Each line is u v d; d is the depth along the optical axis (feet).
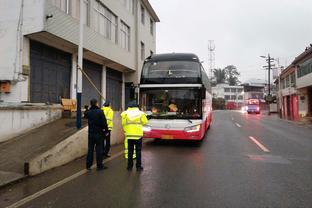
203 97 37.63
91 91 62.75
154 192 18.45
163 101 37.70
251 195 17.95
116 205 16.17
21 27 40.91
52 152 25.03
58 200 17.08
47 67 47.03
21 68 40.52
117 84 79.46
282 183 20.65
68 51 51.90
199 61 38.60
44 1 40.47
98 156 24.80
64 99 47.37
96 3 59.72
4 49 41.09
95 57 61.72
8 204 16.58
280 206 16.10
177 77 37.86
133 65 81.56
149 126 37.45
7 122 33.27
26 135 33.78
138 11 85.30
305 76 101.81
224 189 19.13
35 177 22.30
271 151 34.53
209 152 33.68
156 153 32.96
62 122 39.86
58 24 44.24
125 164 26.91
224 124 80.94
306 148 36.94
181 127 36.78
